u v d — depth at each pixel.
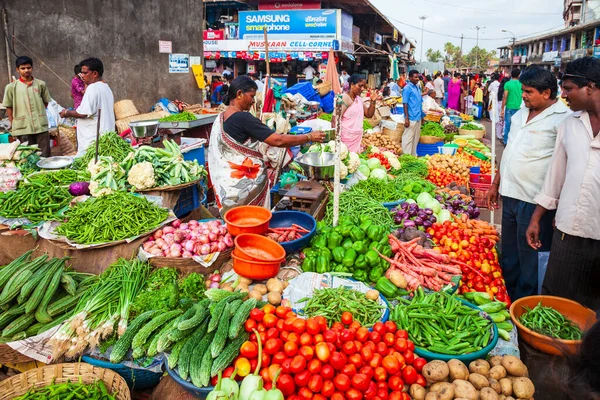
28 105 6.86
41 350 2.93
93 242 3.56
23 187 4.27
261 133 4.01
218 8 19.75
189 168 5.00
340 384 2.39
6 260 3.95
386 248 3.70
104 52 9.77
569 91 3.22
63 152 7.94
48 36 8.53
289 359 2.50
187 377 2.49
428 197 5.22
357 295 3.13
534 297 3.40
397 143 10.14
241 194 4.18
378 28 28.34
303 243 3.71
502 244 4.59
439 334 2.95
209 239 3.62
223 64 18.95
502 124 14.12
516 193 4.24
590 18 38.72
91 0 9.31
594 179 3.21
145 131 5.48
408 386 2.63
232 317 2.73
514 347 3.06
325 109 10.27
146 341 2.75
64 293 3.34
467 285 3.88
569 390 1.38
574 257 3.40
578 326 3.15
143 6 10.71
